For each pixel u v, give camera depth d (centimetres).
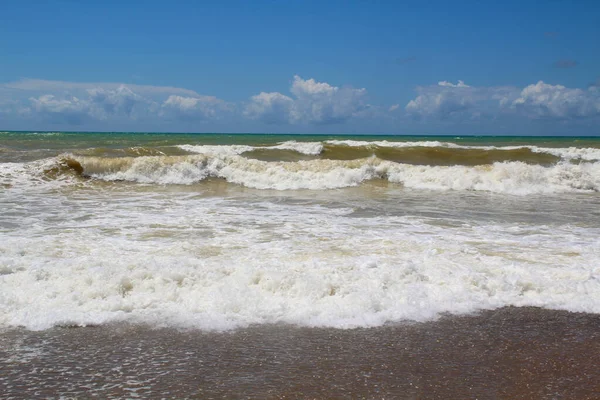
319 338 454
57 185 1396
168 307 504
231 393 362
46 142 2617
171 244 741
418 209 1119
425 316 505
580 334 479
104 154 1850
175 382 376
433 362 416
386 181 1596
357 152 2166
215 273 571
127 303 503
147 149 1964
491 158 2119
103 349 425
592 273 620
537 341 461
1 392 358
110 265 581
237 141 3294
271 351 428
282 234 823
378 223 940
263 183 1519
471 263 653
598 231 896
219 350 427
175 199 1216
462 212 1088
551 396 370
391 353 430
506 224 954
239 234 820
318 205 1154
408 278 580
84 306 496
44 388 364
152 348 429
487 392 373
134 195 1270
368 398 360
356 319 492
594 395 373
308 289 536
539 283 584
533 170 1582
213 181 1543
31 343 433
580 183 1527
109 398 353
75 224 883
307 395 362
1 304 493
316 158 2055
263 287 543
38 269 565
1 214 970
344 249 723
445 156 2148
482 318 508
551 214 1083
